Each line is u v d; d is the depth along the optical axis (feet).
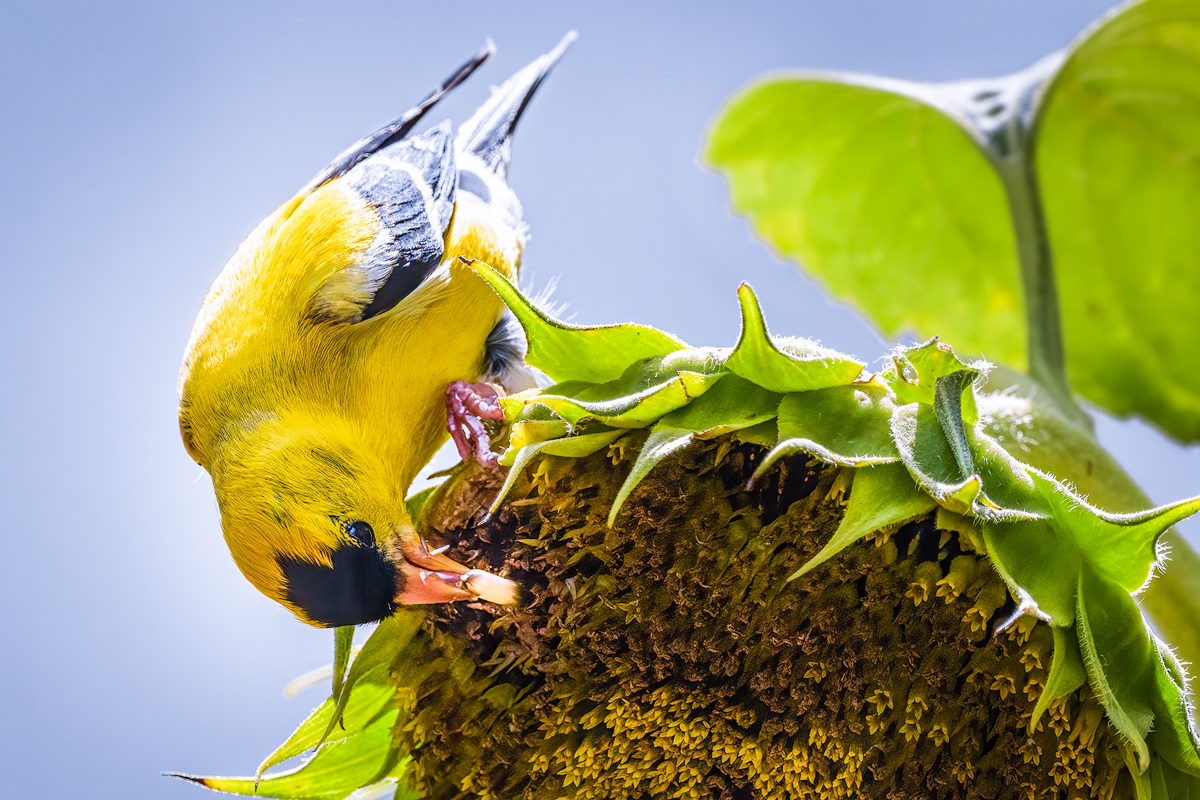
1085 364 9.41
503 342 9.34
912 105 9.38
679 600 9.06
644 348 9.06
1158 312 9.39
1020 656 9.03
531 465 9.07
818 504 9.04
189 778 9.12
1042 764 9.03
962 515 9.02
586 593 9.07
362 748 9.13
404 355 9.29
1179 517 9.01
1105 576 9.02
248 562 9.22
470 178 9.43
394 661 9.11
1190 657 9.14
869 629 9.04
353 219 9.30
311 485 9.22
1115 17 9.26
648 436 9.05
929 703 9.04
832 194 9.43
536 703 9.09
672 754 9.07
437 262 9.31
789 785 9.06
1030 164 9.28
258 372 9.25
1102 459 9.14
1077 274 9.39
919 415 9.03
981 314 9.43
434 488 9.12
